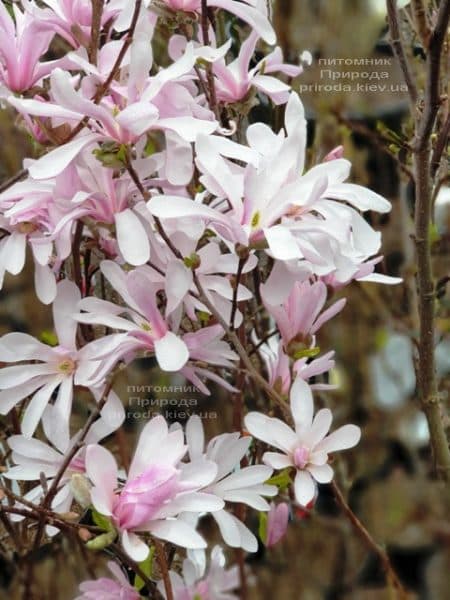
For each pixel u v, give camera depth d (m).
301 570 1.13
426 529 1.12
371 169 1.56
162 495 1.04
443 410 1.36
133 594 1.12
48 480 1.14
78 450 1.13
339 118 1.53
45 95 1.14
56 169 1.05
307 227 1.05
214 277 1.13
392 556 1.11
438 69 1.11
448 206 1.54
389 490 1.14
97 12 1.10
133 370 1.26
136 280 1.07
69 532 1.14
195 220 1.09
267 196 1.06
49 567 1.19
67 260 1.24
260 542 1.27
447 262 1.53
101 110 1.04
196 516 1.12
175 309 1.12
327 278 1.21
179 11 1.20
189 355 1.11
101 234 1.15
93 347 1.12
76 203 1.07
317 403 1.55
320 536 1.14
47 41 1.13
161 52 1.48
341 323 1.55
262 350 1.26
